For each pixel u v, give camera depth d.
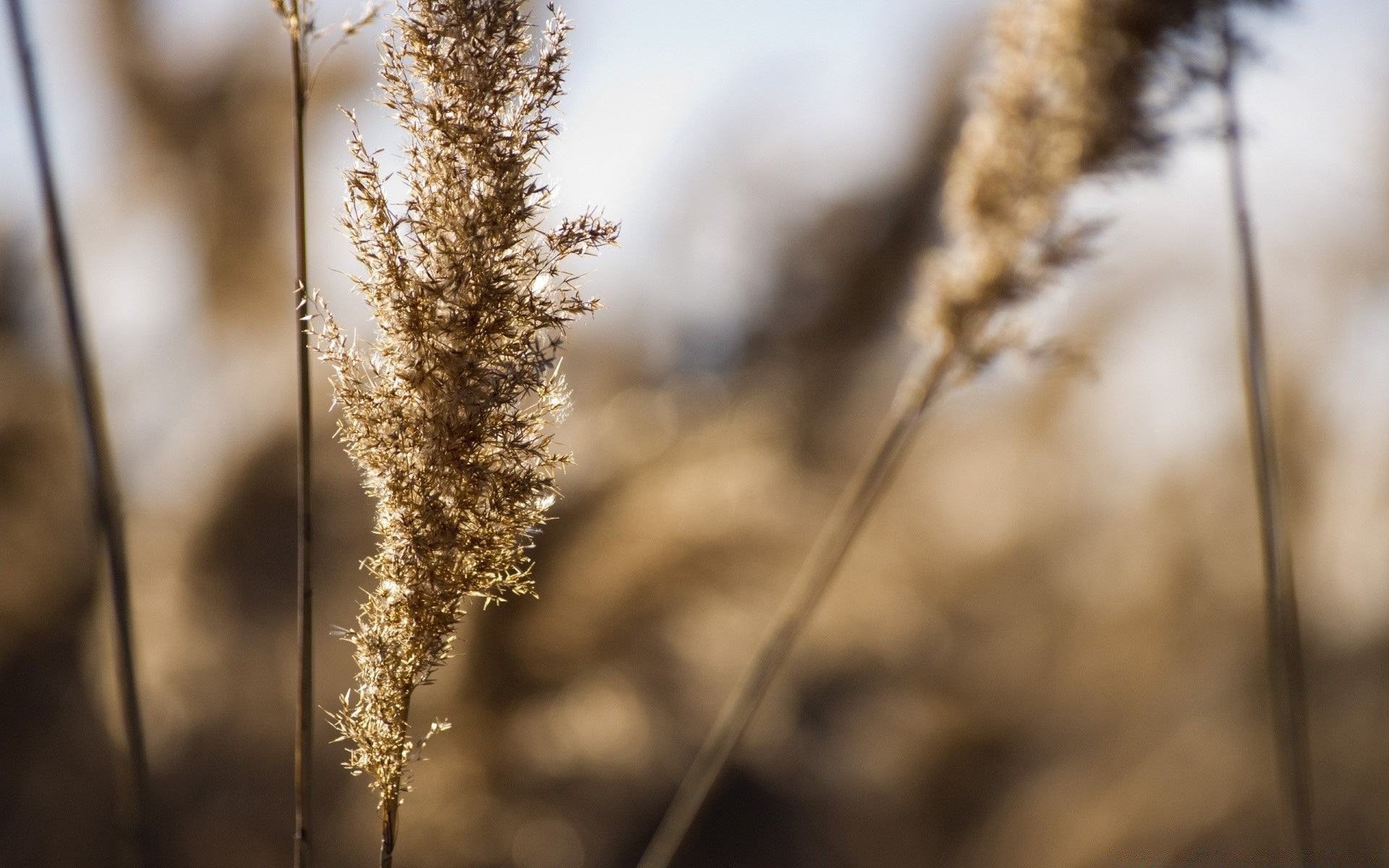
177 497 1.30
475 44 0.57
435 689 1.19
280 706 1.27
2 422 1.26
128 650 0.68
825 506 1.38
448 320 0.57
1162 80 0.73
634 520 1.21
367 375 0.58
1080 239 0.74
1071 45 0.73
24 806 1.19
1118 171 0.73
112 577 0.68
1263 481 0.76
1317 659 1.37
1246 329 0.76
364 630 0.58
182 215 1.33
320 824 1.24
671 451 1.32
